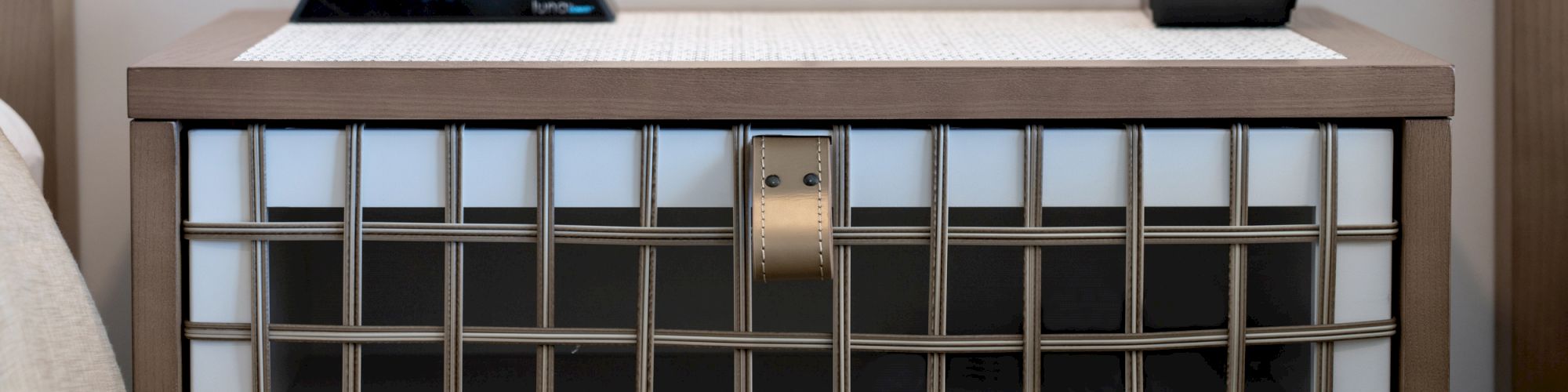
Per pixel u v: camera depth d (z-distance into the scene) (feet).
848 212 1.79
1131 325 1.82
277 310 1.85
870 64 1.79
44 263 1.54
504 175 1.79
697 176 1.79
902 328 1.87
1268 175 1.79
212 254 1.80
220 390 1.83
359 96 1.74
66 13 2.84
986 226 1.82
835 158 1.78
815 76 1.74
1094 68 1.74
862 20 2.58
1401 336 1.83
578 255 1.90
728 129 1.77
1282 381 1.87
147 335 1.79
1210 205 1.80
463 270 1.83
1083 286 1.84
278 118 1.74
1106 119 1.79
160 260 1.78
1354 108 1.76
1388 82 1.75
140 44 2.89
